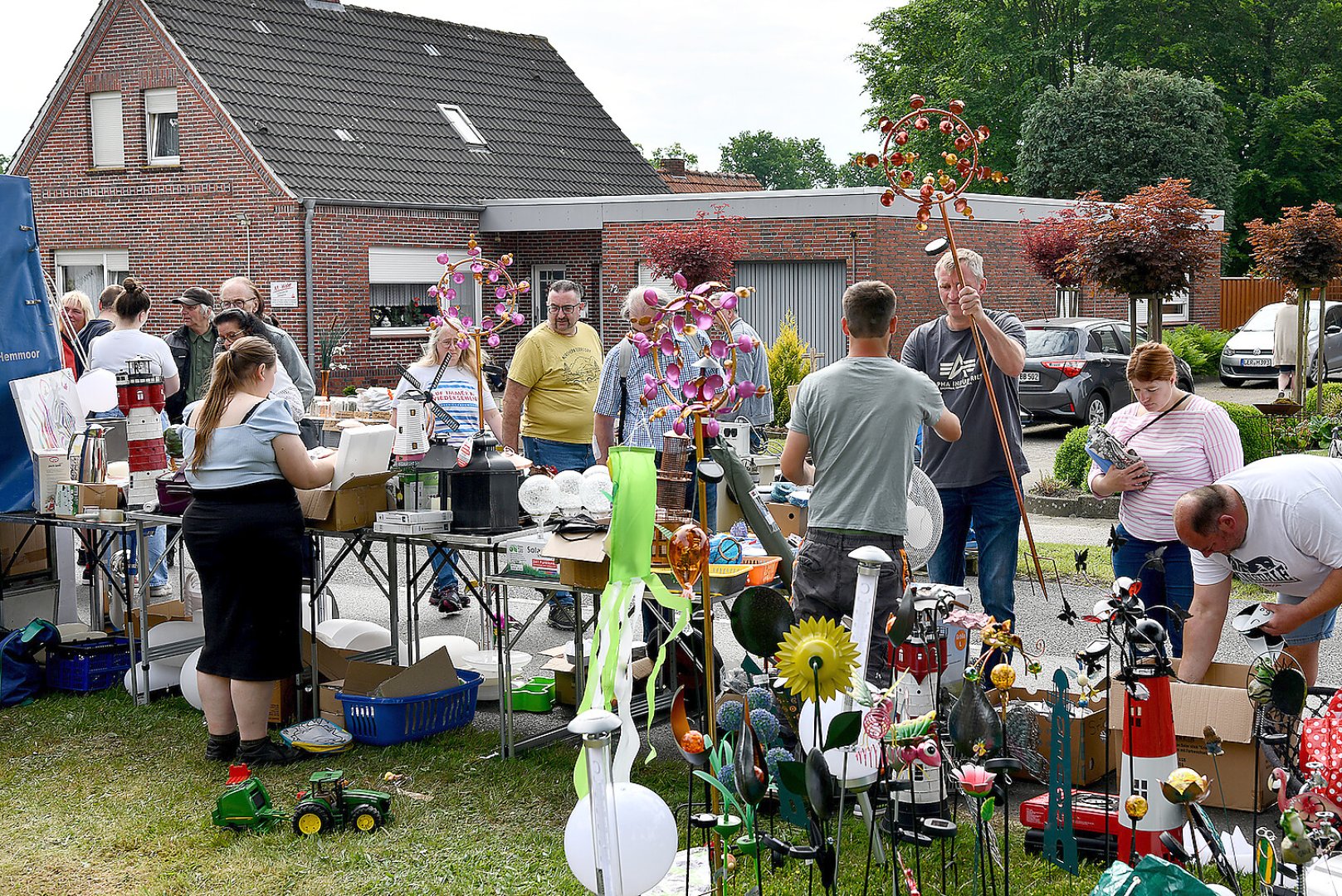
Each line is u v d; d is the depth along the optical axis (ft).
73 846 14.28
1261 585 13.44
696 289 11.51
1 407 20.40
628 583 10.32
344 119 74.13
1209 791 13.74
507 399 23.29
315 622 19.02
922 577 19.77
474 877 13.24
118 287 28.89
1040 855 12.94
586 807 9.20
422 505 17.53
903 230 63.26
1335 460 13.21
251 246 69.41
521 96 85.76
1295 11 124.47
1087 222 48.70
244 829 14.58
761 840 10.03
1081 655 10.89
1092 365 53.36
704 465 10.91
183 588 20.76
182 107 70.74
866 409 13.98
